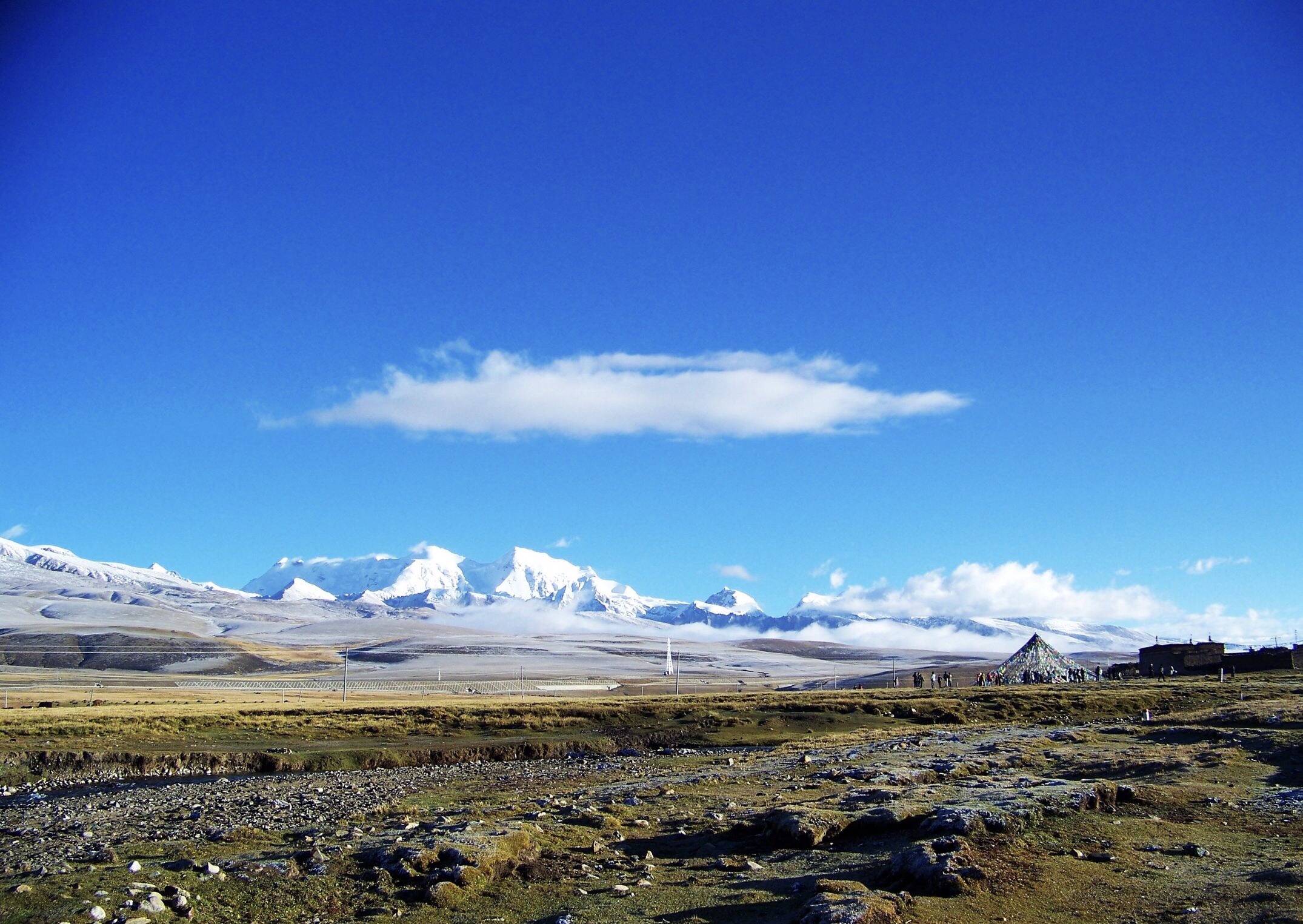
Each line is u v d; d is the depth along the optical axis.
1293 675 140.75
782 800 44.25
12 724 87.19
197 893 28.94
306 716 100.81
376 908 28.34
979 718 101.25
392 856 31.64
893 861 29.94
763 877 30.92
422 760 81.06
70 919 26.11
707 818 40.62
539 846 34.66
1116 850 31.97
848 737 83.69
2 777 71.00
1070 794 37.06
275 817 46.91
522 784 60.00
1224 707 81.38
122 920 26.20
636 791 49.84
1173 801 38.94
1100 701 106.31
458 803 50.66
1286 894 26.61
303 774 72.19
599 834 37.50
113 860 33.50
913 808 35.66
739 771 58.72
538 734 95.94
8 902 27.53
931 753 59.78
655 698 128.75
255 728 93.50
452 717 102.31
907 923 25.00
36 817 50.16
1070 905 27.08
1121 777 46.31
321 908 28.31
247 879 30.06
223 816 47.72
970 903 26.86
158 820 47.06
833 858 32.62
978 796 37.34
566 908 28.28
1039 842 32.50
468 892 29.58
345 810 48.72
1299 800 39.38
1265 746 53.72
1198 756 50.25
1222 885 28.22
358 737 93.00
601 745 89.12
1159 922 25.45
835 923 24.34
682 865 33.06
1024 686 139.75
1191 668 160.75
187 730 91.06
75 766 74.12
